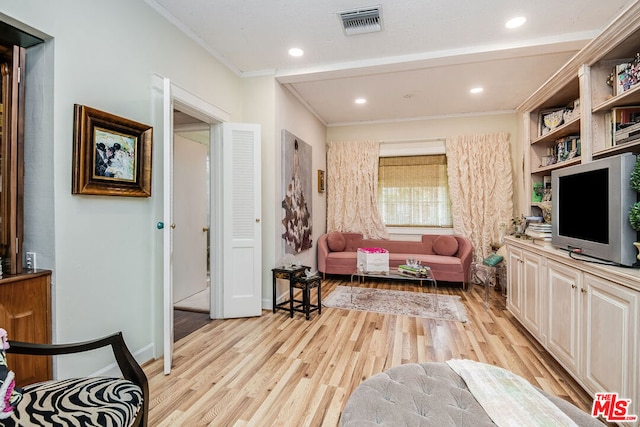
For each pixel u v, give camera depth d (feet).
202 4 7.47
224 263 10.28
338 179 17.66
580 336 5.93
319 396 5.98
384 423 3.44
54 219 5.30
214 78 9.75
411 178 16.93
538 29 8.41
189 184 13.28
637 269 5.00
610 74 7.02
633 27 5.57
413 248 16.08
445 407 3.69
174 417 5.36
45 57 5.29
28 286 4.97
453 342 8.41
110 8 6.31
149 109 7.30
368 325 9.66
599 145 7.04
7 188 5.02
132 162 6.72
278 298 11.60
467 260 14.07
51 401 3.52
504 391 3.98
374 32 8.63
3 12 4.56
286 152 11.95
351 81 12.00
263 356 7.62
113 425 3.31
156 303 7.59
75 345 4.11
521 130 14.66
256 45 9.41
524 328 9.29
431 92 13.10
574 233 6.56
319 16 7.94
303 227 13.84
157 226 7.27
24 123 5.31
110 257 6.37
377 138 17.39
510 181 15.11
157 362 7.34
